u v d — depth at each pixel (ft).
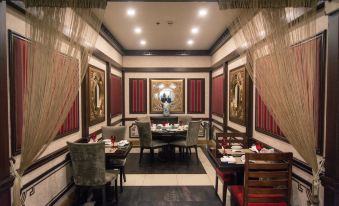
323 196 6.32
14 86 6.50
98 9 6.15
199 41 18.39
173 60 22.22
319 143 6.65
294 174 7.94
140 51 21.93
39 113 5.98
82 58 6.55
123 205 10.10
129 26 14.42
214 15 12.51
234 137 11.80
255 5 6.04
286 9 6.21
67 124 9.92
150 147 16.05
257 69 6.47
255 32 6.28
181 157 17.83
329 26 5.99
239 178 9.29
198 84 22.44
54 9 6.08
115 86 19.38
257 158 6.91
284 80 6.21
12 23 6.52
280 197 7.02
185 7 11.41
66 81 6.26
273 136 9.55
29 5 6.02
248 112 12.20
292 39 6.23
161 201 10.46
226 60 16.12
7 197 5.73
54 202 8.84
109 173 9.94
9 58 6.35
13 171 6.06
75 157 8.75
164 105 22.13
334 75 5.84
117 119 20.33
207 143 21.02
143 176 13.74
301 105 6.19
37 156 6.14
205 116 22.52
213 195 11.07
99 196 10.89
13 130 6.46
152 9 11.68
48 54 6.06
